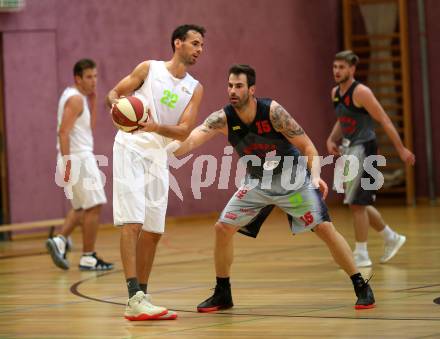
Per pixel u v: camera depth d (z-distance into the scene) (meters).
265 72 31.16
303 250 19.55
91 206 17.61
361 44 33.53
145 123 11.05
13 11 25.25
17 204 25.39
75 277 16.48
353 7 33.62
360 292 11.77
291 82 32.03
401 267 15.95
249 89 11.40
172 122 11.91
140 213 11.47
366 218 16.33
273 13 31.50
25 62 25.47
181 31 11.80
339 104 16.59
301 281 14.67
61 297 13.89
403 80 31.91
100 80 26.83
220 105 29.66
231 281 14.94
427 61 32.59
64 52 26.08
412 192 31.44
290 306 12.16
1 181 27.41
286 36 31.91
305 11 32.62
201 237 23.88
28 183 25.53
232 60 30.06
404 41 31.83
